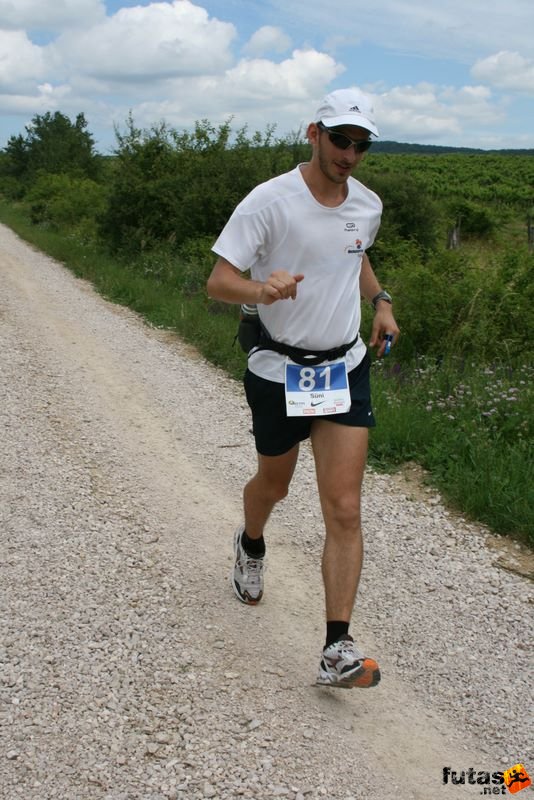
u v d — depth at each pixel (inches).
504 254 396.2
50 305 506.3
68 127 2289.6
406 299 352.2
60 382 315.3
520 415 249.4
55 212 1226.6
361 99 121.3
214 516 199.5
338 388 129.0
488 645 148.6
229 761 112.0
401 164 2534.5
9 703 120.9
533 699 132.6
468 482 212.4
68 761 110.0
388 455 244.5
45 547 172.2
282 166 754.8
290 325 128.3
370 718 125.2
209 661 135.9
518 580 175.3
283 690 129.9
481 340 332.5
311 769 112.1
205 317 454.0
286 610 156.3
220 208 728.3
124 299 548.4
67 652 134.7
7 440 238.7
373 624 153.9
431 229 792.9
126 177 784.9
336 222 125.6
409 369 323.0
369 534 194.5
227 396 316.2
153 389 319.0
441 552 186.7
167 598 155.6
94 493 205.6
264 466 139.7
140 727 117.6
